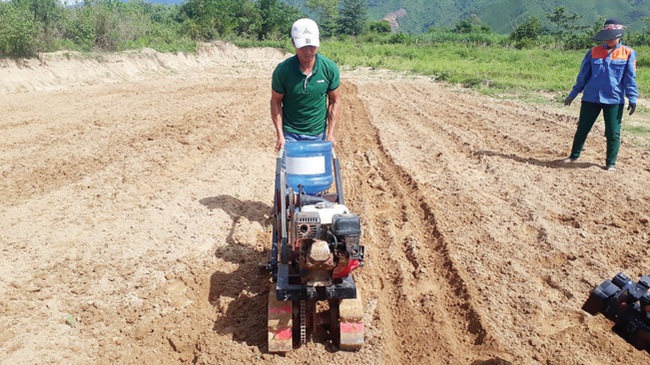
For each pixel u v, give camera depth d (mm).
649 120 12320
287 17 45750
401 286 5211
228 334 4430
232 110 13328
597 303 3471
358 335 4098
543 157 9547
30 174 7980
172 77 22422
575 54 33688
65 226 6199
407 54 35219
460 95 17125
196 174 8203
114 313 4703
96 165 8469
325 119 5469
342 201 4641
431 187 8078
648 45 39750
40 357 4082
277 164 4703
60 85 18016
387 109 14516
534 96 16625
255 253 5875
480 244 6148
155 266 5469
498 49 39344
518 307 4910
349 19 86188
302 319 4133
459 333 4570
